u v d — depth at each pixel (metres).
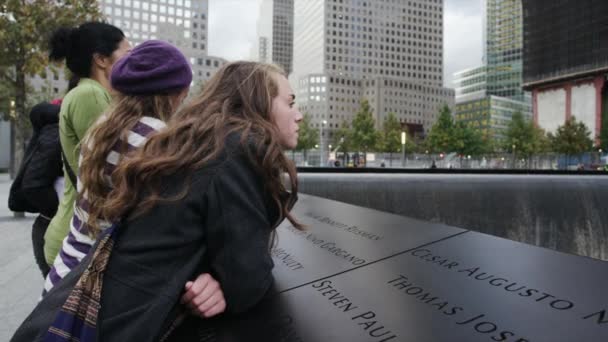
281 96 1.22
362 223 2.16
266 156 0.99
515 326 0.89
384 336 0.93
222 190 0.94
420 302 1.08
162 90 1.17
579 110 82.69
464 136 55.38
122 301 0.91
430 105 119.62
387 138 62.38
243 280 0.96
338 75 111.94
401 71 126.56
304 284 1.31
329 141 108.12
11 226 7.17
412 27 127.75
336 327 1.00
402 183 5.50
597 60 76.81
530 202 4.49
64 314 0.90
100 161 1.10
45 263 1.91
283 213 1.09
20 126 14.09
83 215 1.25
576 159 58.22
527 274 1.14
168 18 89.50
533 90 93.25
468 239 1.57
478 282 1.14
